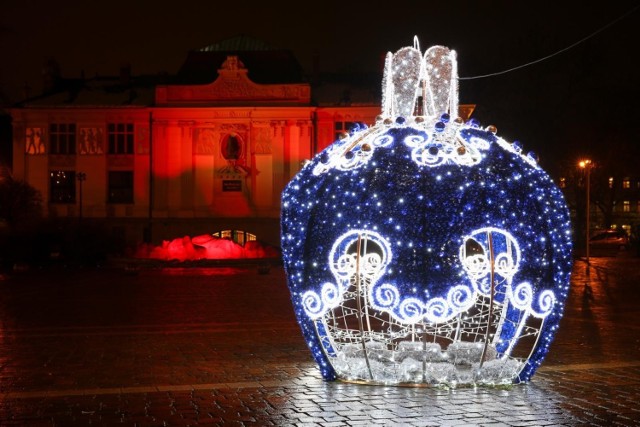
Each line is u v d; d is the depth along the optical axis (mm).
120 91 62438
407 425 8164
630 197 74188
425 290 10008
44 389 10086
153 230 58406
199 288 28422
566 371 11219
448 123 10383
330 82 63219
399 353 11625
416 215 9984
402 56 11172
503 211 10109
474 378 10250
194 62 63469
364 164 10336
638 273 36812
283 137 58062
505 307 12062
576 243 64188
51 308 21156
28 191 52594
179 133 58438
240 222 58062
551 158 60969
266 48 65438
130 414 8711
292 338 14961
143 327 16781
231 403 9219
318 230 10430
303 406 9039
